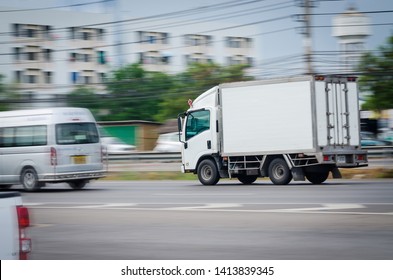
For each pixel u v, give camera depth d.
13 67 109.56
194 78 81.31
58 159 28.41
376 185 27.11
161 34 120.38
